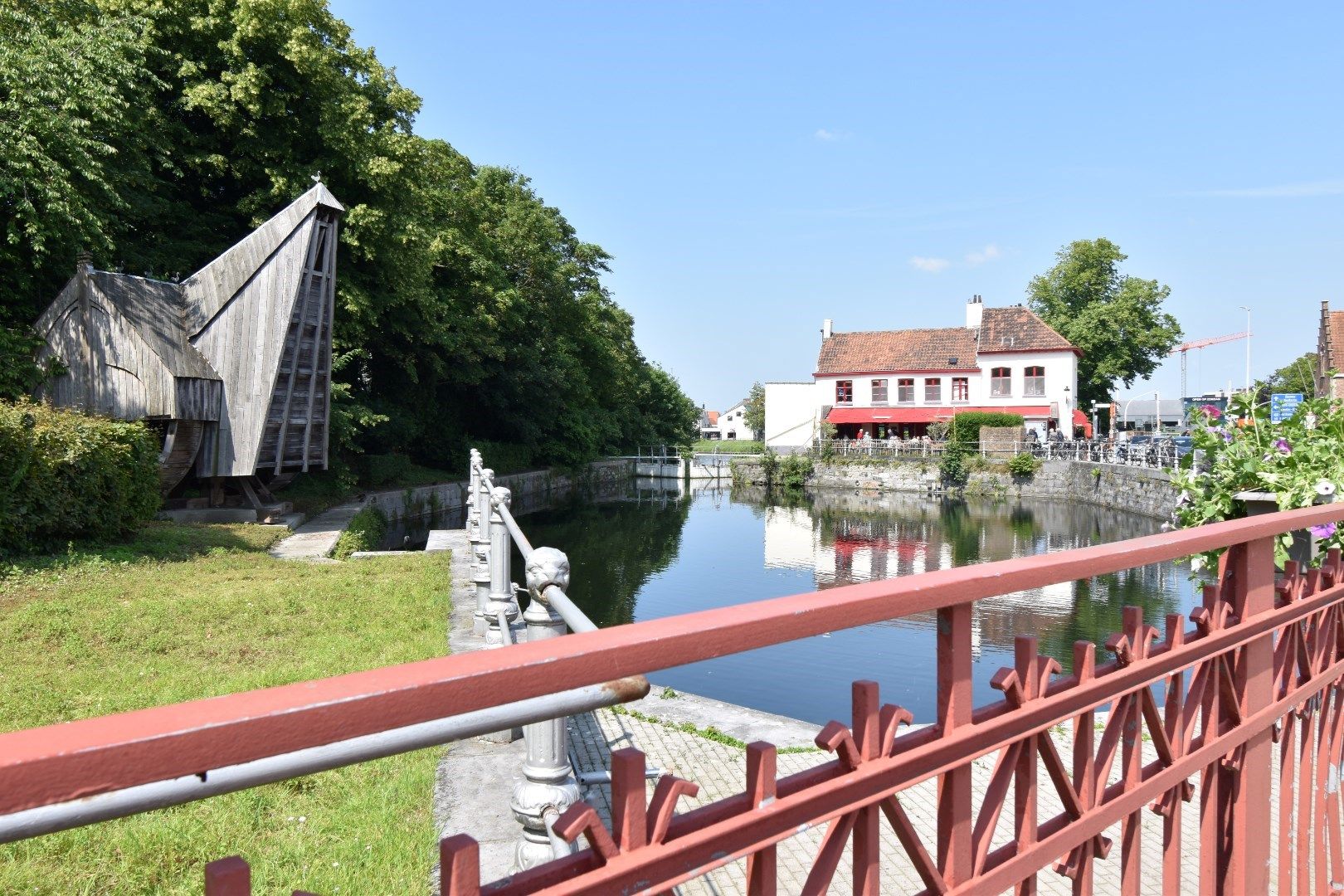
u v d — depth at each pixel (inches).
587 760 222.5
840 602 50.6
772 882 49.6
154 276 791.7
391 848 144.9
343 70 937.5
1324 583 113.4
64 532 438.0
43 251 547.8
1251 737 92.4
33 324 597.3
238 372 649.6
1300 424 200.1
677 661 42.9
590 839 41.6
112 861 137.9
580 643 40.3
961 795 60.3
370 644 281.7
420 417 1312.7
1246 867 92.8
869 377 2187.5
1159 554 75.2
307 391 713.6
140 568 418.6
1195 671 84.5
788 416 2397.9
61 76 549.3
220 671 250.4
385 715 33.8
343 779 176.1
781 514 1475.1
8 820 26.3
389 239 878.4
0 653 264.4
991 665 461.1
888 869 166.2
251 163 828.6
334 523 716.7
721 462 2509.8
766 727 256.2
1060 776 68.7
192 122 833.5
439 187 1272.1
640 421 2694.4
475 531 309.7
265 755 31.0
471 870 38.5
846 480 1978.3
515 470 1621.6
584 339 1889.8
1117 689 72.9
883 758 54.3
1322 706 111.1
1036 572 63.0
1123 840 77.6
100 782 27.9
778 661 473.7
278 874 134.9
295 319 673.6
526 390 1587.1
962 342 2172.7
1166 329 2170.3
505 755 191.8
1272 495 182.5
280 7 818.8
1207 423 207.6
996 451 1790.1
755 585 800.3
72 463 429.1
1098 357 2180.1
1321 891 110.3
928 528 1243.2
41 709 209.3
